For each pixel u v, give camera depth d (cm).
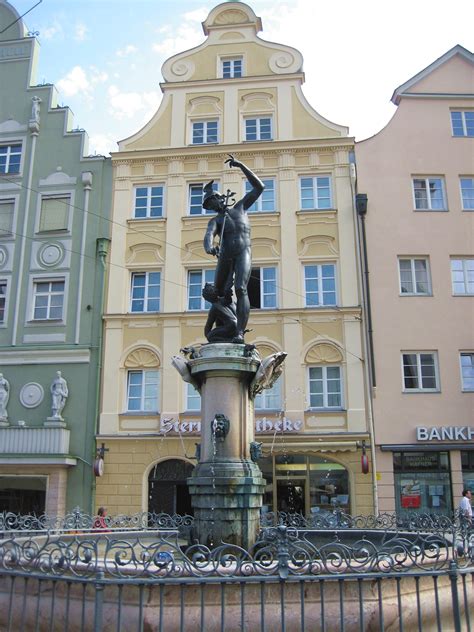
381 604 450
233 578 435
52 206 2217
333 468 1877
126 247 2133
